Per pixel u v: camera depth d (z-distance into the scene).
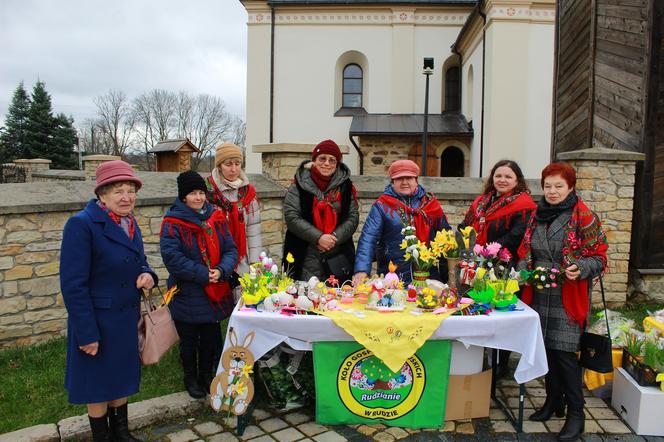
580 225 3.05
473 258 3.28
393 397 3.17
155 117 49.50
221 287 3.45
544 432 3.15
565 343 3.06
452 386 3.23
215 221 3.44
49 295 4.68
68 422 3.09
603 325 3.88
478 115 13.56
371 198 6.50
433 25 15.79
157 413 3.25
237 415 3.05
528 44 11.96
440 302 3.23
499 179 3.63
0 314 4.43
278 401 3.37
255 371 3.41
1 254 4.41
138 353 2.84
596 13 6.66
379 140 15.02
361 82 16.45
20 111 31.78
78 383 2.62
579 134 7.26
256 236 4.01
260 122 16.03
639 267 5.77
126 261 2.72
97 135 49.97
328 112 16.06
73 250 2.55
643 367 3.17
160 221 5.40
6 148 29.92
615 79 6.21
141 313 2.92
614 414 3.40
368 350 3.10
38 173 17.36
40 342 4.63
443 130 14.48
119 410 2.87
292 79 15.99
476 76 13.78
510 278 3.15
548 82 12.06
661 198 5.69
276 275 3.36
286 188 6.33
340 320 3.00
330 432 3.13
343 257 3.96
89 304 2.57
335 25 15.85
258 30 15.86
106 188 2.67
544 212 3.16
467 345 3.07
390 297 3.19
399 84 15.89
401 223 3.69
